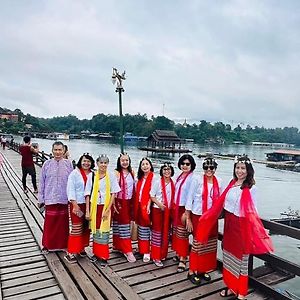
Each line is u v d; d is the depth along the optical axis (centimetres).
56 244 440
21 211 699
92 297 320
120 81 798
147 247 424
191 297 330
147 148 6078
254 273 547
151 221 418
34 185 920
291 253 957
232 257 322
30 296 328
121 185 430
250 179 316
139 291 340
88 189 411
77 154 4694
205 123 13162
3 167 1623
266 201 2186
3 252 450
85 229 427
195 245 359
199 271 360
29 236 525
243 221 307
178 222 394
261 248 301
